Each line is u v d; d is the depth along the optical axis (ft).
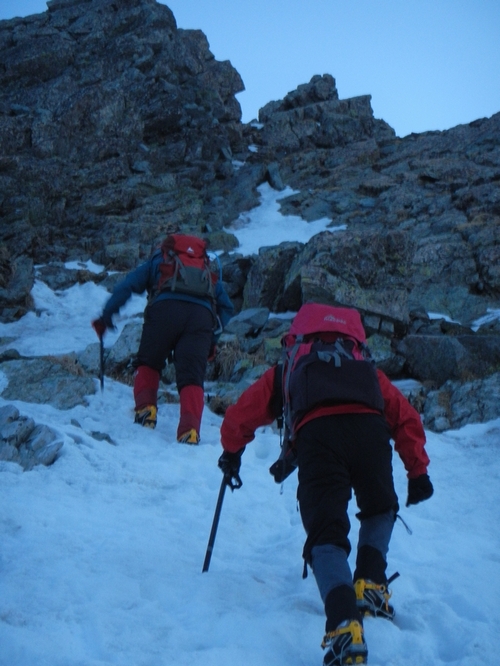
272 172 59.06
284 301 33.68
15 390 23.47
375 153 63.31
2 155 51.42
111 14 66.69
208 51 73.36
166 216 51.11
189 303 21.85
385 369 28.30
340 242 31.14
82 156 54.80
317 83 74.79
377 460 10.25
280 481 11.39
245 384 26.37
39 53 60.18
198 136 61.93
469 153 58.08
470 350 27.37
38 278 39.75
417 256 38.65
